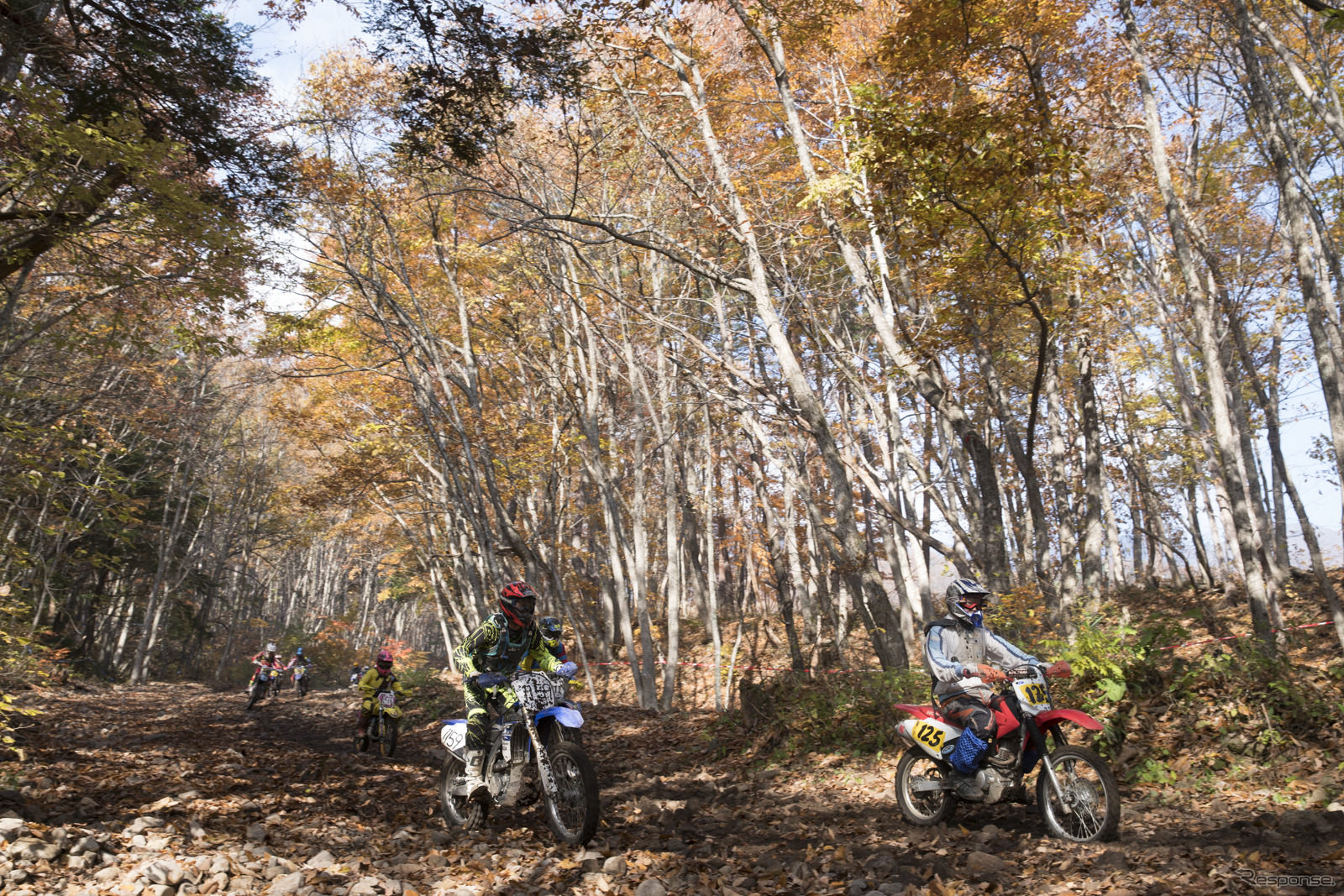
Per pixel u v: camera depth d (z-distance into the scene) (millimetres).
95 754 10680
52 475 19312
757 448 22156
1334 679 7379
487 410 24250
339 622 46656
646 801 7621
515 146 18156
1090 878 4457
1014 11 12055
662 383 21500
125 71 12117
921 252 11883
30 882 4453
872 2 17422
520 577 22656
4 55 10719
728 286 14641
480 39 10375
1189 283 15719
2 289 13594
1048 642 9211
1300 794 5965
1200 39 17266
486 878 4988
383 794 8727
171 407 24859
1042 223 11281
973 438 13758
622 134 17094
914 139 10680
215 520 43188
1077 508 26156
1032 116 10734
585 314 19844
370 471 22953
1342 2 13312
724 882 4824
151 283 12789
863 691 10891
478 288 21609
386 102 16484
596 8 12664
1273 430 22594
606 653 27453
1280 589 21938
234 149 13086
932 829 6039
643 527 21312
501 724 6309
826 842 5906
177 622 44250
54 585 31328
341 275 18672
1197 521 28188
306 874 4816
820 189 13641
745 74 17641
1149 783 6773
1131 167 17281
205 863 4922
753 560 28000
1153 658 8430
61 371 20328
